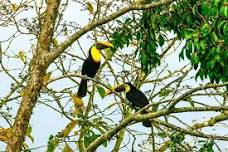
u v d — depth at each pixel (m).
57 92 15.52
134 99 16.27
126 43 11.83
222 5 8.73
